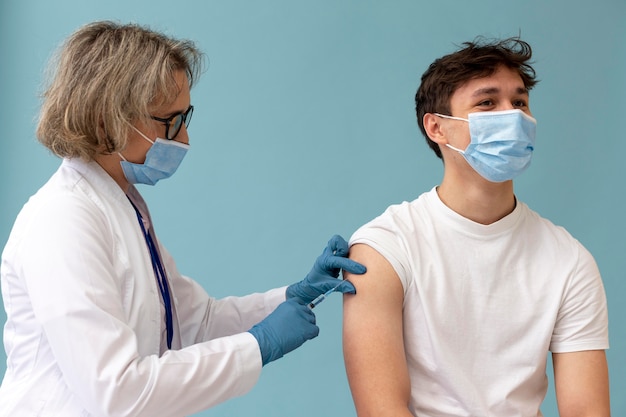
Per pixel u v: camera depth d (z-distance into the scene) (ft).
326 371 9.59
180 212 9.75
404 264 5.64
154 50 5.32
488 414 5.48
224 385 5.13
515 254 5.78
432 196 5.94
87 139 5.25
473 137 5.66
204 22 9.86
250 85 9.83
